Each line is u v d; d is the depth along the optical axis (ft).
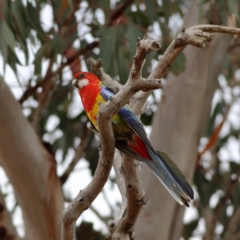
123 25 36.11
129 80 18.38
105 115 18.74
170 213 33.14
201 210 44.34
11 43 29.89
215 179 43.86
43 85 38.86
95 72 27.66
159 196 33.04
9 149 32.32
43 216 33.35
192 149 34.99
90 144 40.34
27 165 32.60
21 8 31.81
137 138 23.17
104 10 37.04
